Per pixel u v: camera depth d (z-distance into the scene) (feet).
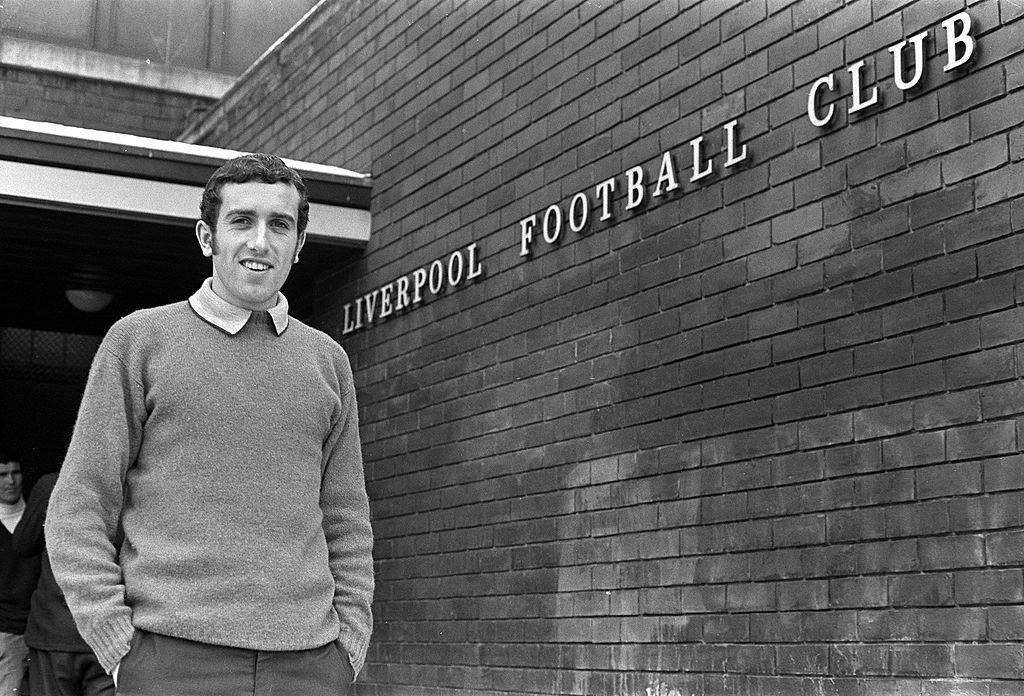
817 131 16.94
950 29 15.17
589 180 21.16
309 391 8.68
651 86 20.01
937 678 14.52
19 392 36.40
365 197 27.45
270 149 32.42
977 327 14.53
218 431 8.35
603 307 20.49
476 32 24.59
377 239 27.12
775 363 17.20
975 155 14.79
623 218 20.27
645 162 19.95
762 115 17.87
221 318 8.59
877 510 15.52
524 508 21.79
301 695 8.35
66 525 8.16
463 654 22.82
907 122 15.69
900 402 15.38
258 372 8.54
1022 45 14.35
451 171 24.85
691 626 18.07
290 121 31.50
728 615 17.49
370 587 9.07
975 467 14.39
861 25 16.47
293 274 29.60
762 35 18.02
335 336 28.22
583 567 20.27
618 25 20.86
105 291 31.68
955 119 15.08
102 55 38.68
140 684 7.97
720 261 18.31
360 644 8.84
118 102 38.78
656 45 19.99
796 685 16.31
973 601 14.23
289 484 8.48
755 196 17.84
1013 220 14.25
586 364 20.72
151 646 8.03
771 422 17.16
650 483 19.12
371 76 28.09
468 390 23.62
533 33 22.95
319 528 8.73
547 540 21.15
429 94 25.89
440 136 25.35
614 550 19.69
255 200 8.54
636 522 19.30
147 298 33.22
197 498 8.26
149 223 25.64
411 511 24.80
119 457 8.29
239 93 34.17
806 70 17.22
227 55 40.40
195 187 25.67
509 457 22.30
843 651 15.75
